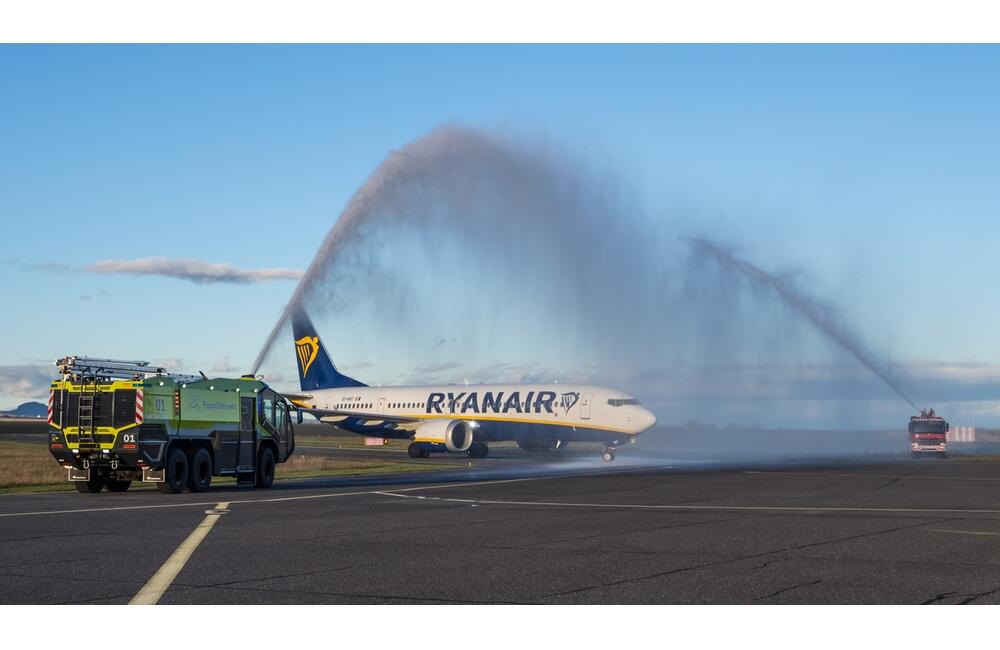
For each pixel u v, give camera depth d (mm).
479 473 47281
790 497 29219
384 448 97062
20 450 77062
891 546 16734
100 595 11953
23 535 18578
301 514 23438
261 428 37312
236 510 24703
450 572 13773
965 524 20688
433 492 32219
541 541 17562
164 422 32156
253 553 15852
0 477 41219
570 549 16375
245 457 36219
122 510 24797
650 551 16094
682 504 26562
